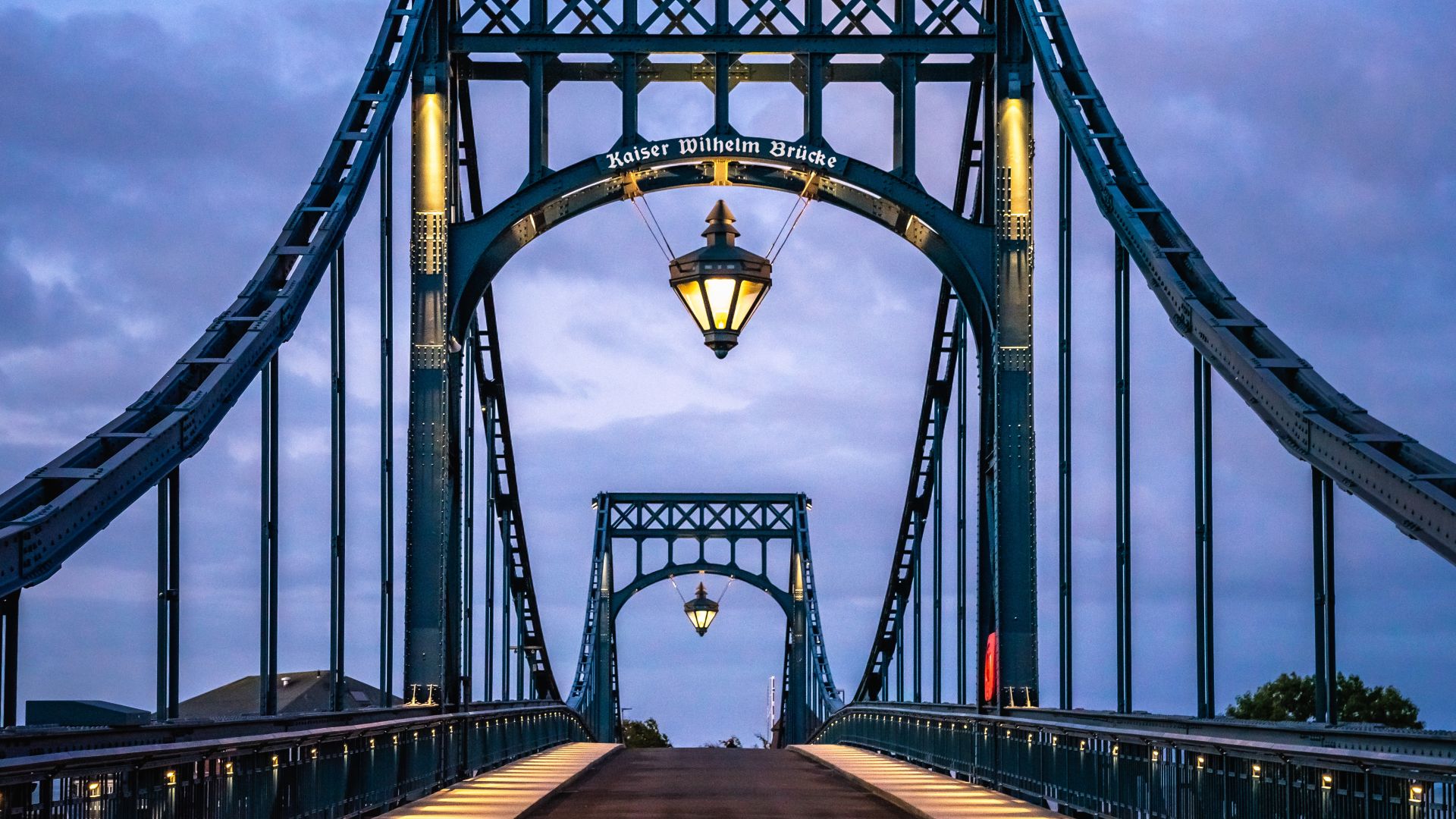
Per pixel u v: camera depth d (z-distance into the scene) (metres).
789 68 31.48
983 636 30.06
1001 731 27.39
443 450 29.12
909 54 30.19
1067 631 25.48
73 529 14.55
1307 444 16.25
